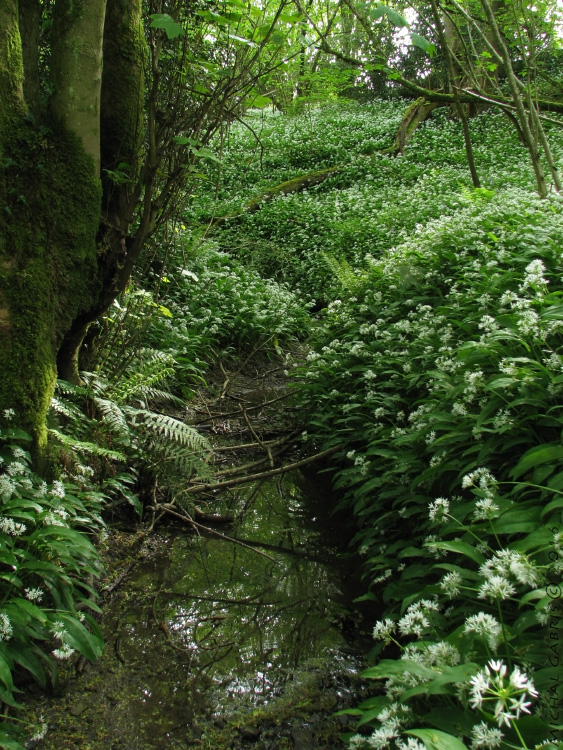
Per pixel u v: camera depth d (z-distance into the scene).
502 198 7.68
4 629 2.28
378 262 7.54
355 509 3.85
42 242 3.17
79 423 3.76
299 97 8.12
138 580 3.56
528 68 7.44
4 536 2.56
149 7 3.87
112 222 3.80
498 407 3.06
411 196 12.30
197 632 3.13
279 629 3.19
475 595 2.33
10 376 2.98
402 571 3.25
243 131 21.09
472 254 6.09
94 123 3.35
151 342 6.80
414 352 4.87
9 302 2.99
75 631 2.53
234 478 5.04
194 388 7.05
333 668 2.88
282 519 4.45
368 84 25.73
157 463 4.18
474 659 1.91
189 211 13.23
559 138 15.68
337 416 5.15
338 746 2.40
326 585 3.61
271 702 2.65
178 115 3.92
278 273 12.00
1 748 2.06
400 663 1.93
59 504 2.96
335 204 13.48
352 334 6.11
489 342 3.44
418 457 3.62
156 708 2.60
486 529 2.44
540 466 2.61
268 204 14.38
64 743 2.38
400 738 1.88
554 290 4.31
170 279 8.16
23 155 3.05
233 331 8.53
